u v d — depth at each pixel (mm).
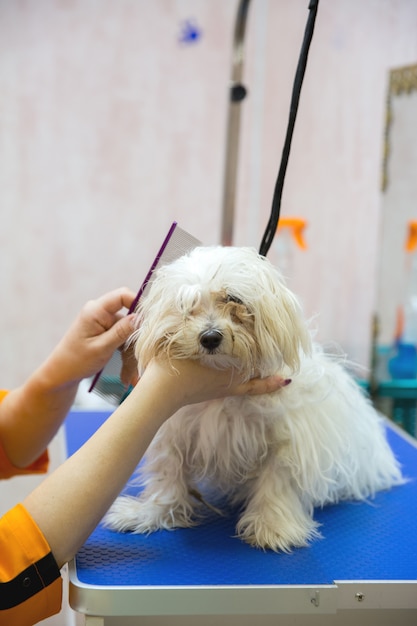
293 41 2283
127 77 2277
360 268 2418
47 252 2361
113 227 2377
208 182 2381
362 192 2381
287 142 826
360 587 705
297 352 805
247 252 833
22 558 684
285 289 815
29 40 2201
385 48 2285
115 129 2309
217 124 2344
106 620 729
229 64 2299
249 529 827
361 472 967
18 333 2402
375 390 1926
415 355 1982
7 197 2301
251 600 692
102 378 982
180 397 748
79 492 705
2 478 1118
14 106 2240
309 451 843
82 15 2215
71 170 2316
